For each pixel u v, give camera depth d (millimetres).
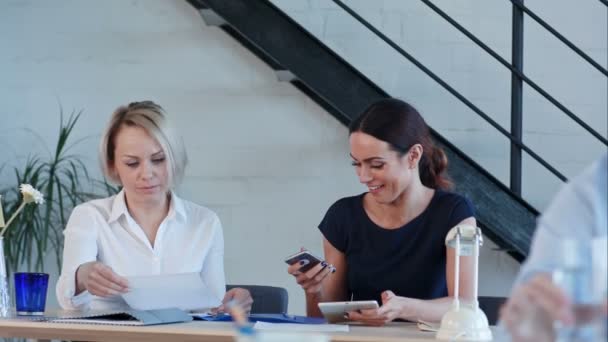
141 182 2824
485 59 4324
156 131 2826
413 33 4348
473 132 4320
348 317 2332
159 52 4406
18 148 4418
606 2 3855
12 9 4461
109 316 2242
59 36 4438
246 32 3939
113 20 4422
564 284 1133
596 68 3992
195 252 2934
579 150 4305
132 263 2859
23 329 2184
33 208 4164
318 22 4375
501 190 3787
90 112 4410
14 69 4449
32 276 2412
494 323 2838
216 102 4383
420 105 4328
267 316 2385
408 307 2348
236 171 4355
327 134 4344
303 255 2473
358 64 4355
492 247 4266
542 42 4332
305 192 4336
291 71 3916
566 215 1334
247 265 4340
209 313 2504
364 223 2777
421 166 2791
